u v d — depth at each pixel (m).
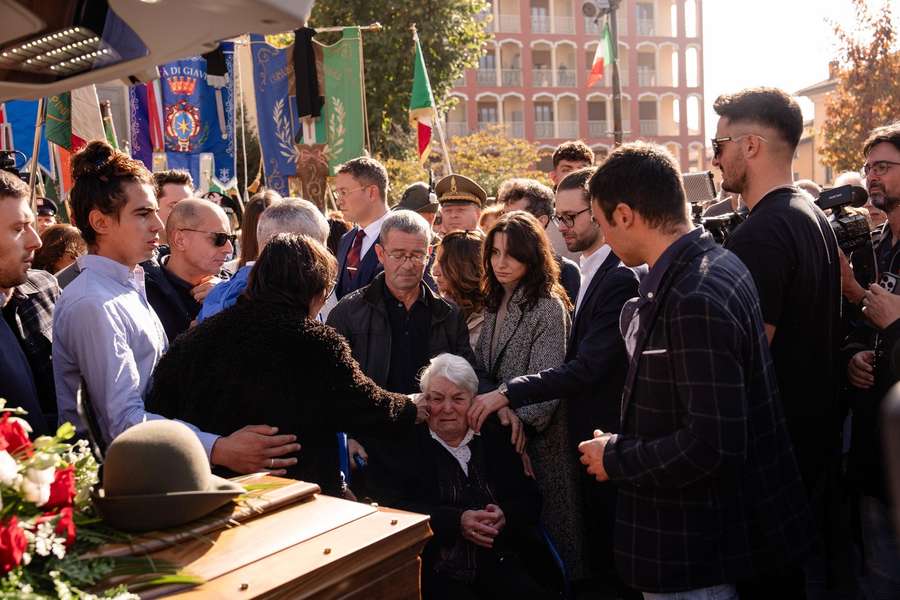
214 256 3.45
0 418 1.54
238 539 1.51
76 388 2.46
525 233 3.25
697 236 2.05
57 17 1.50
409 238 3.25
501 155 24.88
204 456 1.60
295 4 1.46
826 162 21.28
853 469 2.85
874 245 3.55
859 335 3.07
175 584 1.32
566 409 3.28
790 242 2.38
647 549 2.05
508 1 44.44
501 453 3.00
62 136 5.55
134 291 2.63
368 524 1.60
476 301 3.68
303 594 1.38
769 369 2.08
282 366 2.18
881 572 2.78
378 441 2.99
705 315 1.89
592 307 3.12
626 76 45.78
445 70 18.80
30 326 2.81
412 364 3.35
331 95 7.05
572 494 3.27
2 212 2.41
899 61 19.28
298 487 1.74
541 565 3.01
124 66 1.68
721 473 1.96
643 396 2.06
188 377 2.24
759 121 2.52
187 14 1.45
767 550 2.04
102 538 1.44
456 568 2.86
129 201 2.54
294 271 2.29
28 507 1.38
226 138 6.89
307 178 7.10
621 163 2.07
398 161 18.89
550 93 44.56
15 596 1.21
